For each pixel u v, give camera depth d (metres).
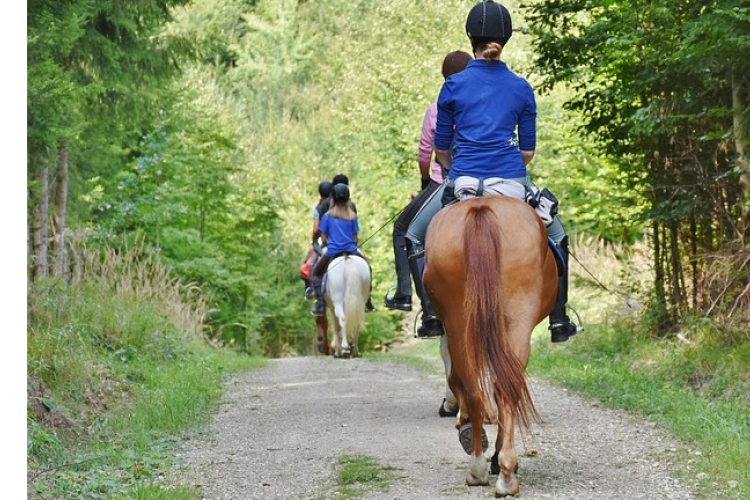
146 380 13.32
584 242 25.17
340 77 49.31
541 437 9.27
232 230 33.31
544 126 25.48
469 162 7.50
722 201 13.62
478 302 6.48
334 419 10.82
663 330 15.20
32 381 10.06
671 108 12.91
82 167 25.19
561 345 17.52
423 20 37.56
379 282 35.28
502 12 7.65
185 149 30.08
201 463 8.54
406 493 7.16
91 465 8.22
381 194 36.88
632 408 10.63
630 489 7.10
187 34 22.66
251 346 34.50
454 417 10.84
